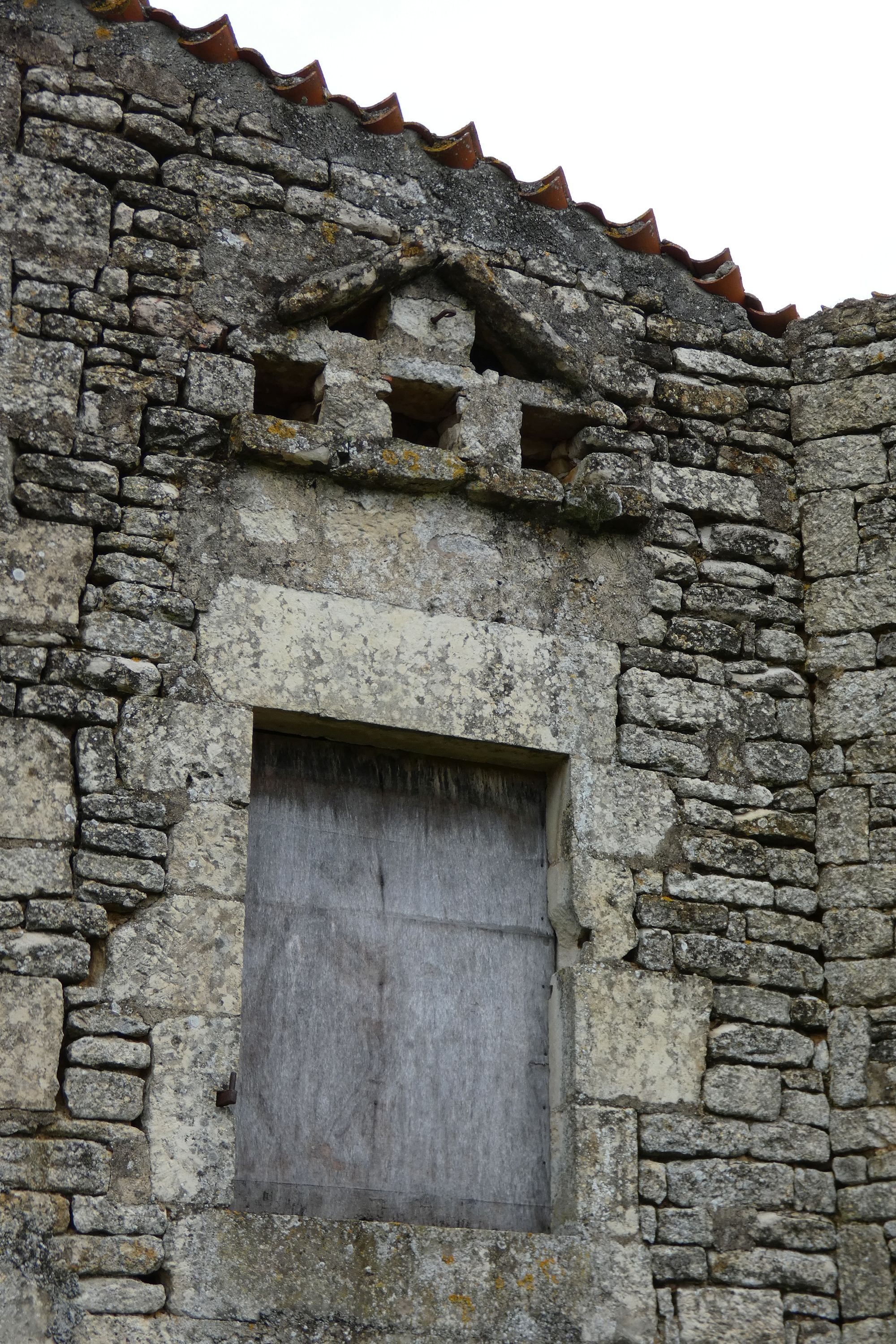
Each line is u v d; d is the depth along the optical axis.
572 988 7.11
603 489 7.63
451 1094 7.02
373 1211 6.76
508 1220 6.94
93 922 6.44
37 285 7.05
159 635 6.87
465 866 7.34
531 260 8.02
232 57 7.69
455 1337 6.44
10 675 6.61
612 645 7.62
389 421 7.50
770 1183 7.06
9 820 6.45
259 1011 6.84
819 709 7.85
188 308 7.29
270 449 7.15
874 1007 7.35
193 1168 6.32
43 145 7.21
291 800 7.15
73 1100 6.24
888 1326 6.90
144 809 6.64
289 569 7.16
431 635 7.31
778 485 8.15
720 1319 6.81
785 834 7.61
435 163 7.99
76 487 6.90
